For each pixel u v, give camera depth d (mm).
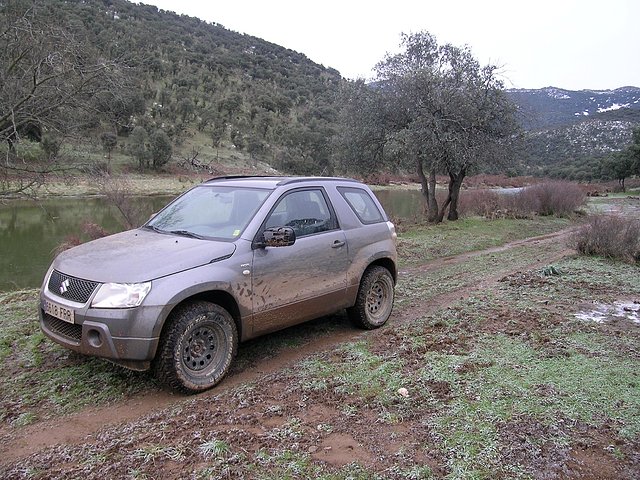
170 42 118312
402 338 5527
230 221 4824
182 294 3932
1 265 14609
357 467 3027
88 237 18672
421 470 2994
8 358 4832
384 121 18219
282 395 4039
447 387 4168
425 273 9734
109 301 3770
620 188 53781
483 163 17844
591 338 5559
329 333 5773
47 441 3396
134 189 36062
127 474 2947
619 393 4086
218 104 93500
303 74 152250
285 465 3039
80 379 4352
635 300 7410
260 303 4586
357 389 4148
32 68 12195
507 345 5273
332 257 5297
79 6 80125
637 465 3113
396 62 18281
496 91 16922
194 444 3268
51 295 4133
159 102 84188
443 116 16656
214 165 66625
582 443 3326
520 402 3895
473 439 3352
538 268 10180
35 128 13820
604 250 11211
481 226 17797
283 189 5051
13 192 13922
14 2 12008
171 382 3967
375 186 50281
